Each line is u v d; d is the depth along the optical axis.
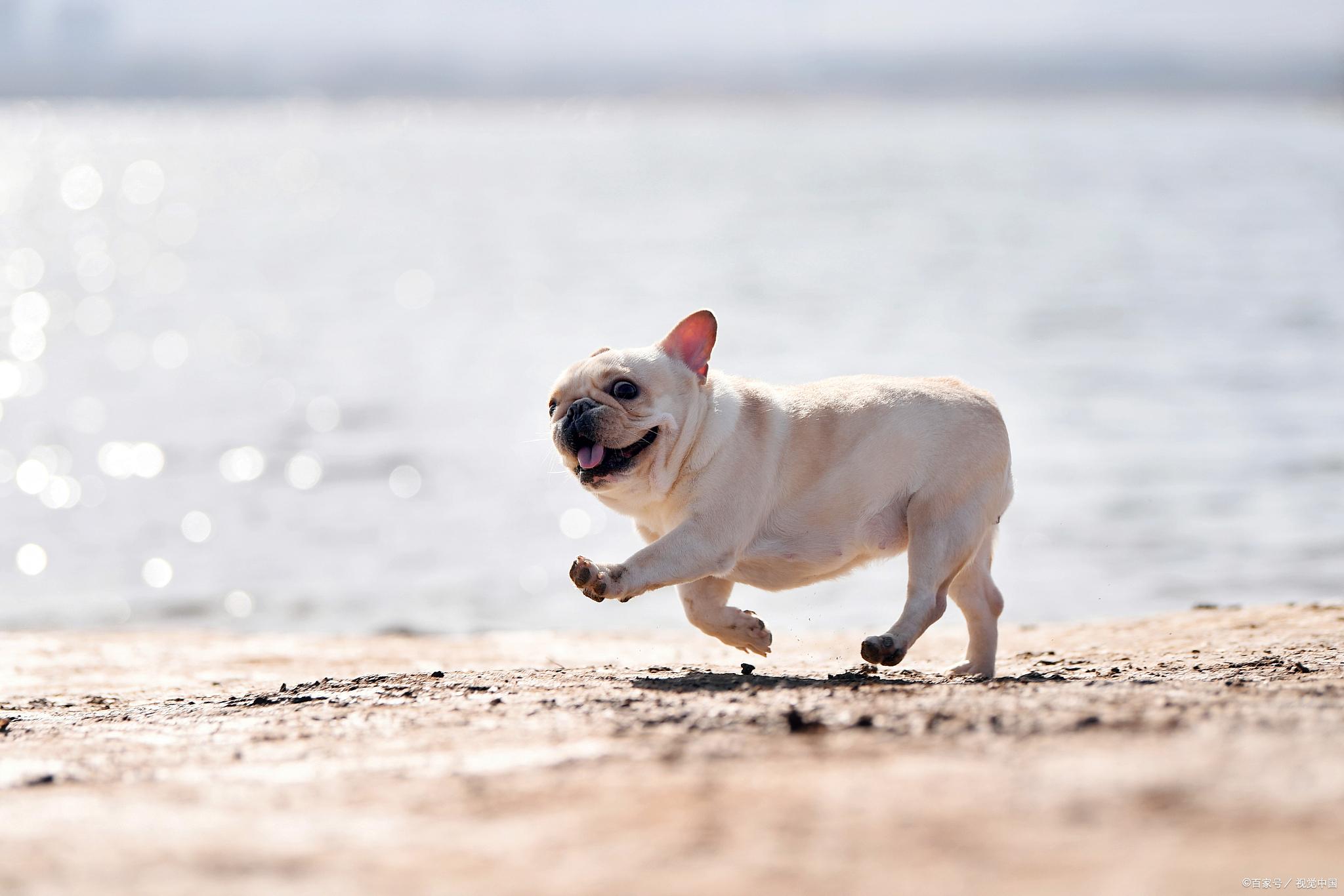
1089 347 29.70
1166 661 8.25
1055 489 17.72
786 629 12.65
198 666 9.60
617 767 4.57
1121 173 121.69
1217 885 3.09
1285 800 3.62
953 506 7.57
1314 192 89.31
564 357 31.48
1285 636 9.21
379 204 106.94
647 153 199.38
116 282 55.41
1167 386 24.67
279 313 42.81
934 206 90.50
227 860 3.71
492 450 21.84
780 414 7.70
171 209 106.06
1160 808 3.63
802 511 7.61
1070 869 3.24
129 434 23.97
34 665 9.68
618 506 7.77
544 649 10.34
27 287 53.91
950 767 4.21
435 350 33.38
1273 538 15.11
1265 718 4.75
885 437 7.60
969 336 31.89
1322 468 18.23
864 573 14.90
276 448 22.50
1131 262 50.34
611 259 58.97
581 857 3.57
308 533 17.14
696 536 7.31
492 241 70.75
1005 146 189.38
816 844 3.55
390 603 14.07
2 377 31.09
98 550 16.45
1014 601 13.37
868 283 46.25
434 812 4.12
